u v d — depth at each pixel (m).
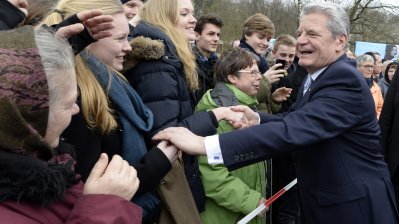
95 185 1.04
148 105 1.79
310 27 1.88
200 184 2.06
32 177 0.87
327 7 1.87
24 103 0.86
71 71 0.98
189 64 2.12
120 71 1.87
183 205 1.63
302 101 1.94
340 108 1.74
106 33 1.44
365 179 1.83
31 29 0.94
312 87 1.86
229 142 1.65
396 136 3.17
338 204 1.82
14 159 0.86
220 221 2.28
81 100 1.44
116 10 1.65
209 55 3.44
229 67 2.50
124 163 1.13
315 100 1.78
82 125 1.43
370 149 1.86
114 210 1.00
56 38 0.98
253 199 2.24
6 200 0.89
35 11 1.83
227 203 2.21
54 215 0.98
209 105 2.38
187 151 1.58
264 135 1.68
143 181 1.45
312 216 1.92
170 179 1.62
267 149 1.68
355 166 1.83
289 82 3.70
